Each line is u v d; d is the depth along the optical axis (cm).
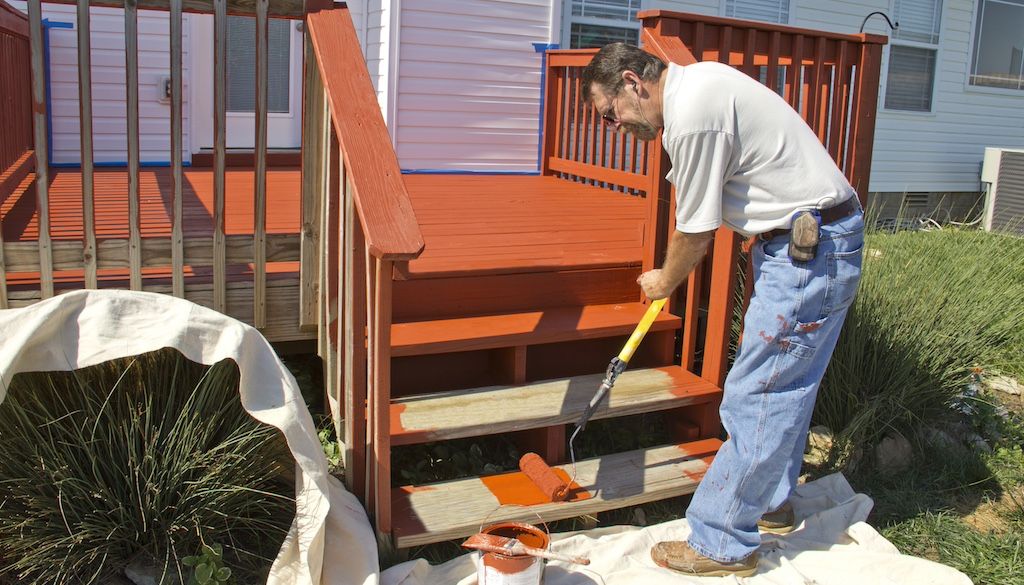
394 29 645
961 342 405
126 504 263
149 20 600
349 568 258
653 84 261
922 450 374
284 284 332
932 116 1023
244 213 434
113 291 260
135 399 271
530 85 708
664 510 321
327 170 302
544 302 363
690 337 356
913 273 430
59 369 245
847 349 381
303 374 376
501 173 703
